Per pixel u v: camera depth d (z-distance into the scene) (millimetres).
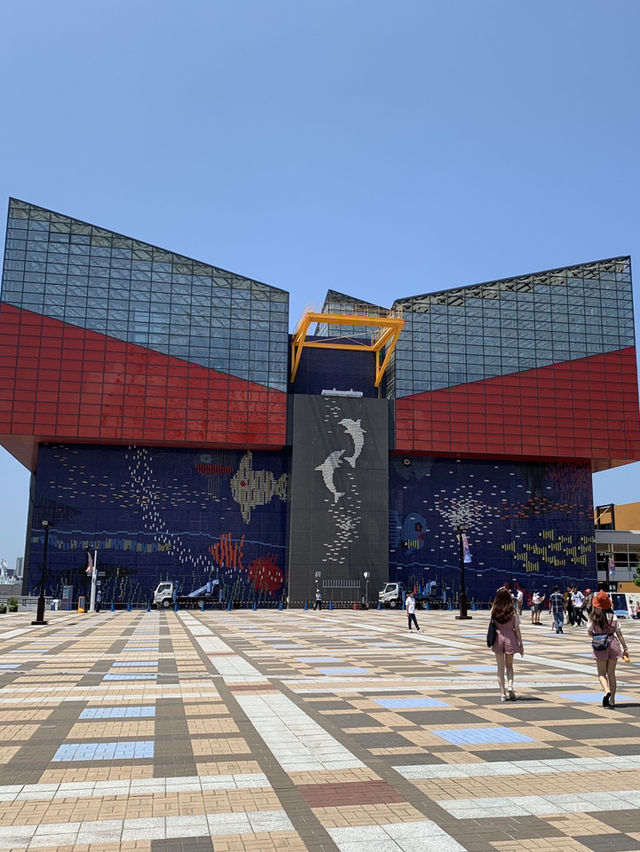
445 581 80688
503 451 81812
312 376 84812
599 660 13148
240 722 11422
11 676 17062
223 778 8273
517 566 82125
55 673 17625
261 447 79000
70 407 74562
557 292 86625
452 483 83062
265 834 6559
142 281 78562
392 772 8555
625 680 17000
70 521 75625
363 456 79375
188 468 78812
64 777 8281
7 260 76125
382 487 79125
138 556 76125
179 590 76125
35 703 13172
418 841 6418
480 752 9531
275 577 78188
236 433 77312
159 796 7609
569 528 83938
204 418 77000
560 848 6277
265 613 61969
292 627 39094
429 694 14453
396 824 6824
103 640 28609
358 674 17672
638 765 8914
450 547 81500
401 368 82000
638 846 6332
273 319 80625
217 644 26812
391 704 13203
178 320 78438
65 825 6750
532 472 84625
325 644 27094
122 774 8422
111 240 78688
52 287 76500
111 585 74938
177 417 76438
